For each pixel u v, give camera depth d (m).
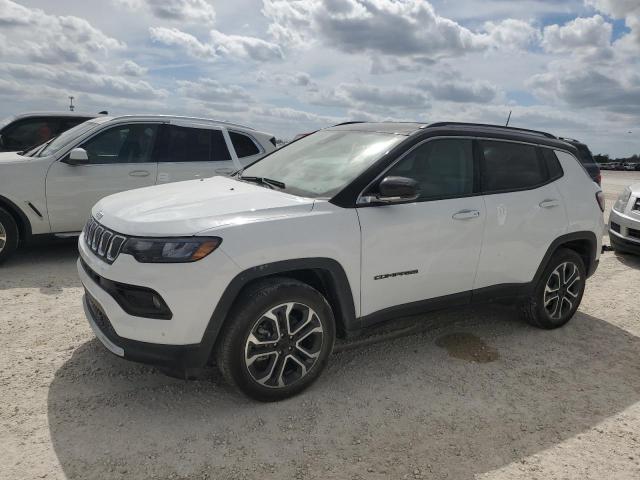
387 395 3.44
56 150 6.19
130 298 2.95
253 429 2.98
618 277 6.66
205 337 2.95
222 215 3.07
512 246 4.16
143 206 3.29
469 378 3.73
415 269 3.64
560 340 4.51
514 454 2.90
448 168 3.89
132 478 2.55
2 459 2.63
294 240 3.11
